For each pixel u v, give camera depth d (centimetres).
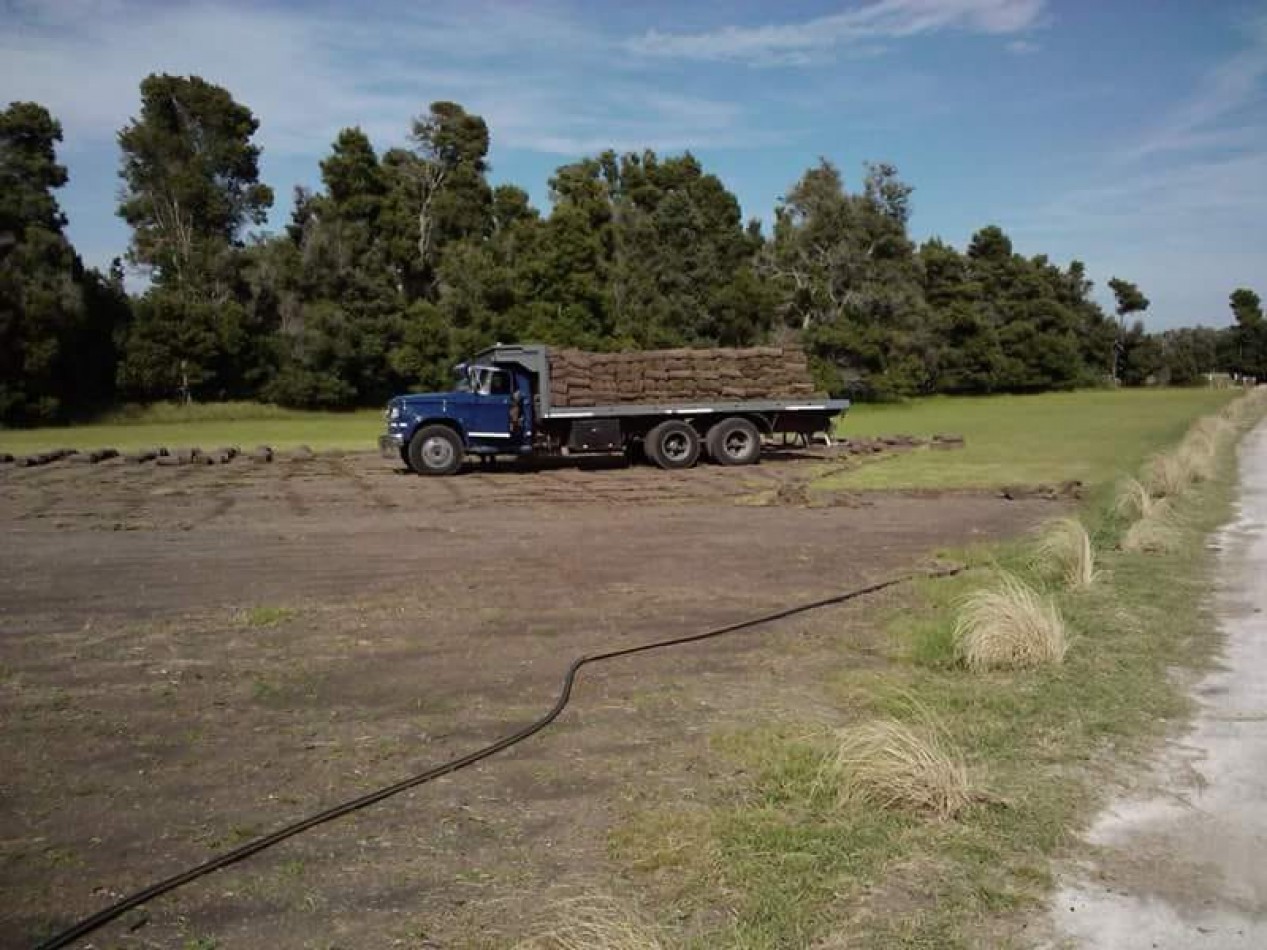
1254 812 473
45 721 616
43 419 4859
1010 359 7975
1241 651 732
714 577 1054
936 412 5516
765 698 652
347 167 6169
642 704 643
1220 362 10681
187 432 4300
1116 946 364
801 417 2456
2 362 4744
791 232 6500
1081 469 2208
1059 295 9256
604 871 421
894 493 1816
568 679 690
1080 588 931
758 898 394
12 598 959
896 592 971
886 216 6550
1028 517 1501
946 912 385
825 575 1060
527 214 6950
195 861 439
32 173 5122
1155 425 3916
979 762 530
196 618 876
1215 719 596
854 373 6231
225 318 5528
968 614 755
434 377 5788
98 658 752
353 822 475
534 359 2266
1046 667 699
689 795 497
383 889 411
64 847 454
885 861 425
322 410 5797
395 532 1394
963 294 7875
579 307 5738
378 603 934
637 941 353
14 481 2083
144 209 5909
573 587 1006
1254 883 409
